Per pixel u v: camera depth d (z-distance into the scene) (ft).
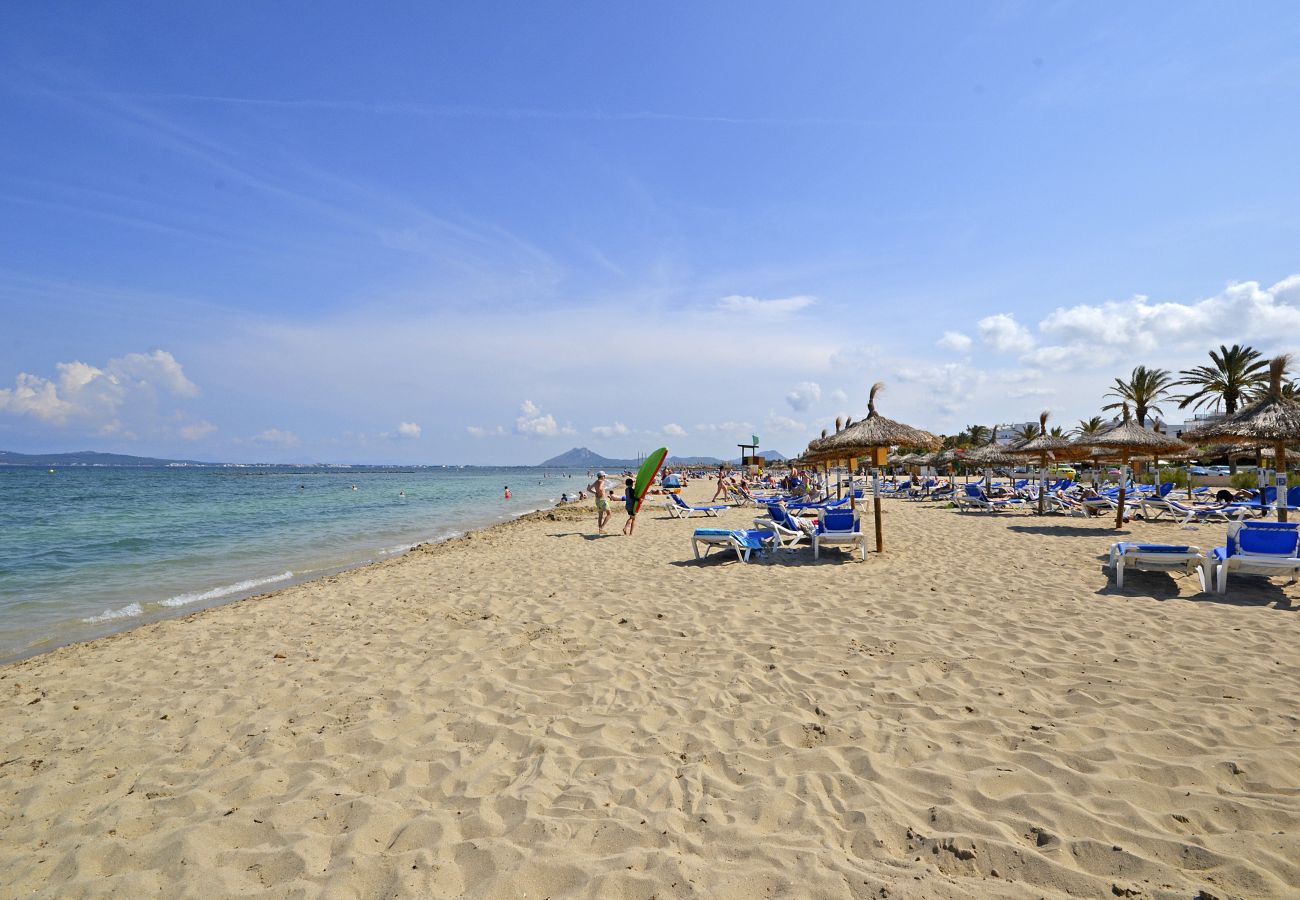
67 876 8.39
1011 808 8.94
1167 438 40.09
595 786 10.14
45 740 12.92
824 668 15.06
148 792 10.59
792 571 27.35
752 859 8.13
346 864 8.38
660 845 8.53
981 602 20.75
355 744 12.00
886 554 31.27
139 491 149.48
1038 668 14.46
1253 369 94.48
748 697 13.51
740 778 10.21
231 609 24.90
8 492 139.95
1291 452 50.26
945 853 8.05
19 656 21.18
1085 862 7.75
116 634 22.48
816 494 73.31
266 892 7.93
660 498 87.56
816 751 10.91
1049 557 29.35
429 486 208.44
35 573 37.63
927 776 9.89
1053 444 49.52
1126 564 22.62
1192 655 15.01
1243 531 21.53
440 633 19.53
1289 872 7.36
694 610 21.03
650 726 12.33
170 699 15.01
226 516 78.95
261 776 10.89
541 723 12.64
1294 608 19.07
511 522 64.44
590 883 7.82
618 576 27.81
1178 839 8.05
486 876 8.04
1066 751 10.47
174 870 8.41
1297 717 11.44
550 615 21.12
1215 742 10.59
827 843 8.41
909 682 13.94
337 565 40.19
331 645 18.83
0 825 9.76
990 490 69.10
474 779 10.53
